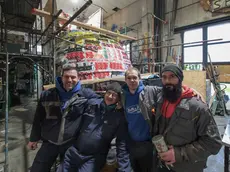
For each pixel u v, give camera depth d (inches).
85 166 82.3
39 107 92.5
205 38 318.0
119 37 234.4
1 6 221.3
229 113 240.5
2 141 150.7
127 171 79.3
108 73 162.6
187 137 59.2
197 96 59.4
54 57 156.6
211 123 56.6
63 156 93.1
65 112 85.3
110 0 486.6
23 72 426.6
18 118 225.1
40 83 344.8
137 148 82.5
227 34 288.2
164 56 368.2
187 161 60.5
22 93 433.4
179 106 57.7
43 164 87.4
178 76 57.9
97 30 195.6
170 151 58.9
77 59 157.1
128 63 190.1
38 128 94.6
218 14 296.8
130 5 481.1
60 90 86.8
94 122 85.4
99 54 163.3
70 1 471.8
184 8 348.5
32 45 310.2
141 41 398.0
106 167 90.2
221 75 293.1
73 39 167.5
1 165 112.7
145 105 69.7
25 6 222.4
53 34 148.7
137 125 80.4
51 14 134.9
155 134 67.3
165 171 67.9
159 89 70.9
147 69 319.9
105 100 84.7
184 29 350.6
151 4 399.2
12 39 323.9
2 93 235.8
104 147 87.8
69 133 86.7
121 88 84.7
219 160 122.0
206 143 55.7
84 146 84.3
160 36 376.5
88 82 138.9
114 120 84.0
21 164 114.7
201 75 210.5
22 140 153.1
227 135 73.0
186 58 349.7
